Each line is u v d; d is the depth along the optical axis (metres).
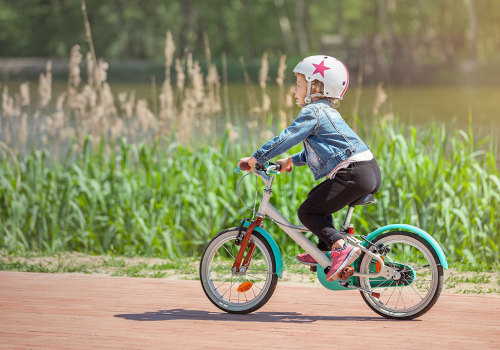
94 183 18.75
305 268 15.96
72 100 20.19
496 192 18.31
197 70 20.14
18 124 21.30
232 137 19.50
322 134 10.50
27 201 19.09
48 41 140.12
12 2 141.12
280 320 10.87
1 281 13.44
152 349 9.32
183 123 20.25
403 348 9.45
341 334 10.09
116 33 137.50
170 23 138.25
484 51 134.62
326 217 10.81
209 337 9.89
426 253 10.72
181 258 17.48
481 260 16.86
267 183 11.12
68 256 17.73
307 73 10.65
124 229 18.48
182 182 18.89
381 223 17.70
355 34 134.25
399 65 103.00
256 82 100.31
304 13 137.88
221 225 18.41
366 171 10.34
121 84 103.00
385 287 11.77
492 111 54.34
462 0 121.75
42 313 11.12
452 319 10.93
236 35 139.25
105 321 10.67
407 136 20.50
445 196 17.95
